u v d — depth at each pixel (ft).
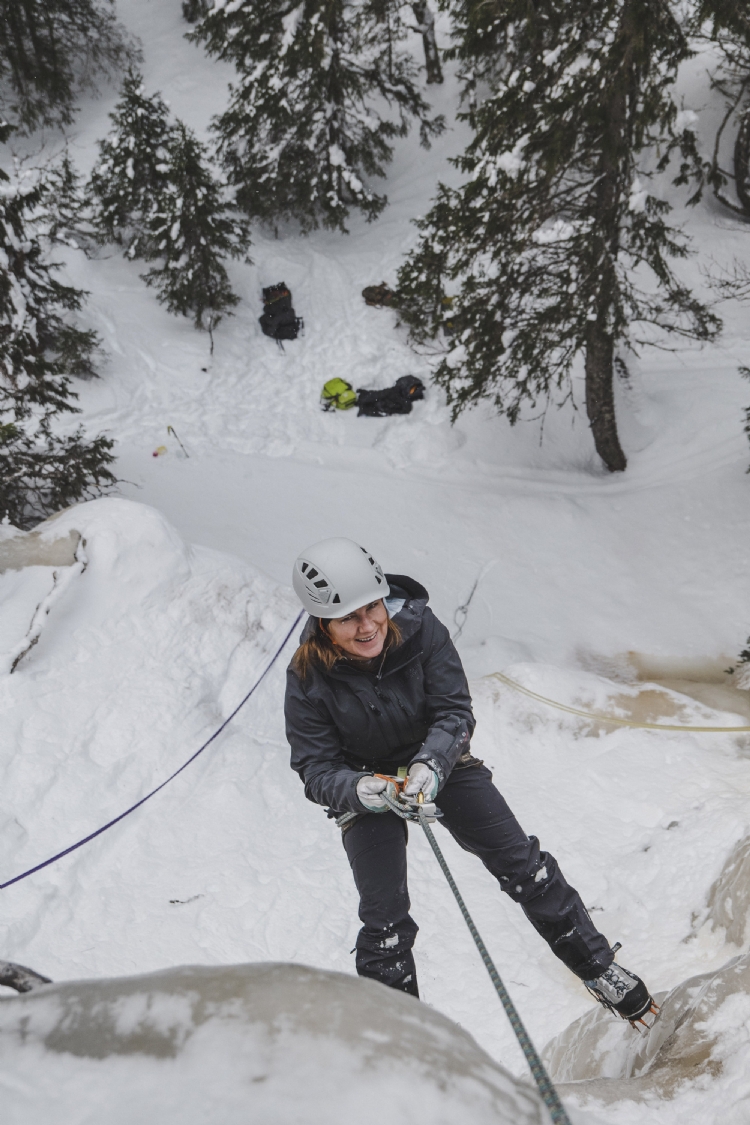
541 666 22.97
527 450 46.19
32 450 38.50
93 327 55.88
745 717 20.66
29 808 18.08
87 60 80.74
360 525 41.32
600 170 35.68
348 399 51.47
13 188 45.24
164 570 23.68
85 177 69.21
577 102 32.01
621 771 19.11
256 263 64.03
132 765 19.52
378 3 54.54
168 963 15.80
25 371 38.55
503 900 16.48
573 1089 7.09
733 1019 7.54
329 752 8.57
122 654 21.62
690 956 12.62
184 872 17.69
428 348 56.03
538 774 19.93
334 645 8.21
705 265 57.47
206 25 56.95
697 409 45.98
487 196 35.32
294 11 55.47
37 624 20.98
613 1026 9.82
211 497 43.42
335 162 62.69
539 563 38.93
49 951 15.88
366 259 64.75
